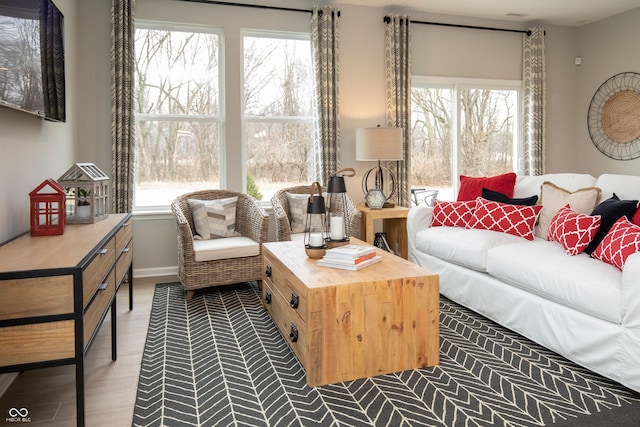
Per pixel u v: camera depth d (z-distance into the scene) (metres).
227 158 4.20
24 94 2.12
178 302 3.24
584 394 1.87
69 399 1.87
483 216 3.20
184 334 2.61
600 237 2.38
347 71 4.50
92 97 3.82
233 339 2.53
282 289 2.44
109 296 1.96
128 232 2.75
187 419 1.71
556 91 5.37
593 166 5.30
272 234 4.38
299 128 4.49
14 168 2.20
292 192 4.19
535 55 5.10
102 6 3.80
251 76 4.33
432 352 2.16
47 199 2.02
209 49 4.20
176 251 4.12
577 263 2.21
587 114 5.33
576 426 1.63
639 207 2.38
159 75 4.09
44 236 1.99
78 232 2.09
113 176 3.81
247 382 2.01
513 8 4.71
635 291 1.80
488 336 2.54
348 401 1.83
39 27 2.36
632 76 4.82
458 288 3.07
